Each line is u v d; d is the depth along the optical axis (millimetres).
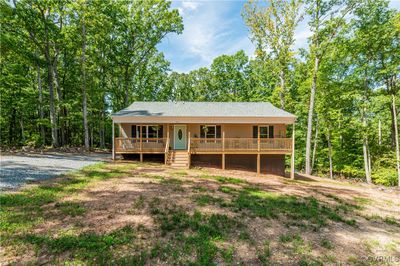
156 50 27094
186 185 9070
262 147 15328
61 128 25812
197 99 36656
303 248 4695
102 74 25516
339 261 4344
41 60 19094
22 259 3629
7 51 17156
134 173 10781
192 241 4578
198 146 15391
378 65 16719
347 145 21922
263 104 19109
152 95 33969
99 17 20484
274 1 17766
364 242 5270
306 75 23000
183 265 3832
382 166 18344
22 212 5246
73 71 25375
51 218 5059
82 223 4926
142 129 17156
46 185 7484
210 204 6844
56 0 18094
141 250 4129
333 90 19156
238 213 6301
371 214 7445
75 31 20266
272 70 20391
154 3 23078
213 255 4156
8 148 18188
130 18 23109
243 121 15273
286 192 9586
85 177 9039
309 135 18078
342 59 18266
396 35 14953
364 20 15695
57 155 16062
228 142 15328
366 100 17594
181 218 5559
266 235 5152
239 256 4227
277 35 18438
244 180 11766
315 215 6684
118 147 15078
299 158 24828
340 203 8469
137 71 29859
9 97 20812
